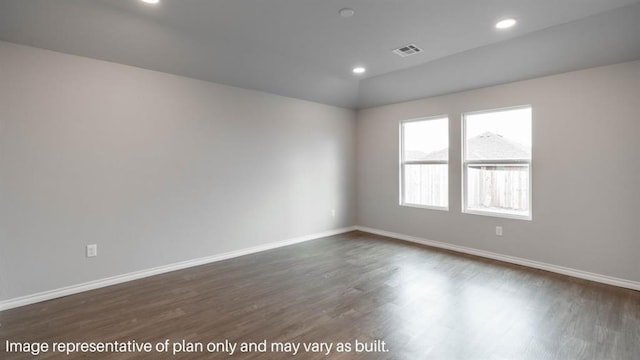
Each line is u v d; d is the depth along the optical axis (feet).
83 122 10.43
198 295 10.13
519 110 13.43
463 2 8.55
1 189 9.10
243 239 14.75
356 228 20.21
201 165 13.32
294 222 16.88
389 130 18.22
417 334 7.78
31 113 9.52
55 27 9.16
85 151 10.49
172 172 12.50
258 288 10.71
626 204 10.74
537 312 8.90
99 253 10.82
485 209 14.53
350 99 18.40
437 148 16.38
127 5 8.74
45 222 9.80
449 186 15.60
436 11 9.05
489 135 14.37
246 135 14.83
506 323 8.29
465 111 14.87
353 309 9.13
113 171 11.07
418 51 12.16
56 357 6.82
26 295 9.49
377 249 15.61
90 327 8.10
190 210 13.03
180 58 11.76
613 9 8.86
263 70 13.70
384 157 18.53
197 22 9.75
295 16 9.37
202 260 13.37
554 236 12.29
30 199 9.55
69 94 10.16
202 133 13.33
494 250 14.03
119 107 11.16
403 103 17.44
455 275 11.90
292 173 16.74
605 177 11.12
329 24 9.91
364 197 19.75
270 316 8.72
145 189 11.82
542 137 12.50
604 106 11.09
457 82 14.43
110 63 10.94
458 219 15.28
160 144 12.16
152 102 11.94
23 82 9.37
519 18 9.43
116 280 11.17
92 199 10.66
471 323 8.30
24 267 9.46
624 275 10.78
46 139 9.77
